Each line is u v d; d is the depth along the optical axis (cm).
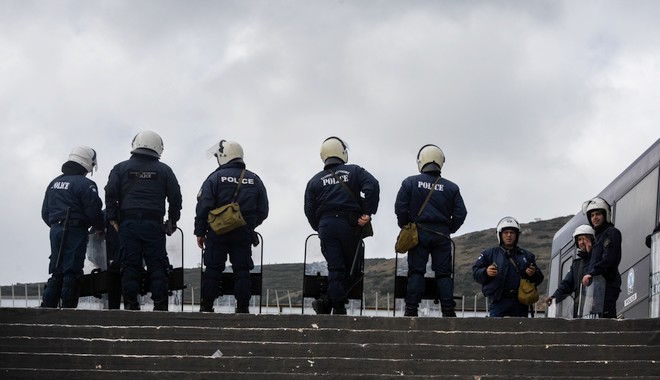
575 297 1697
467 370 1338
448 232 1634
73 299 1653
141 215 1616
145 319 1394
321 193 1627
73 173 1686
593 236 1659
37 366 1336
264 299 3509
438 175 1652
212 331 1380
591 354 1359
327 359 1337
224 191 1631
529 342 1377
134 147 1645
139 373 1312
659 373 1338
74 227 1661
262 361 1334
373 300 3303
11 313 1396
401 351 1358
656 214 1888
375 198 1617
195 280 3003
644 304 1886
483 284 1650
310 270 1709
